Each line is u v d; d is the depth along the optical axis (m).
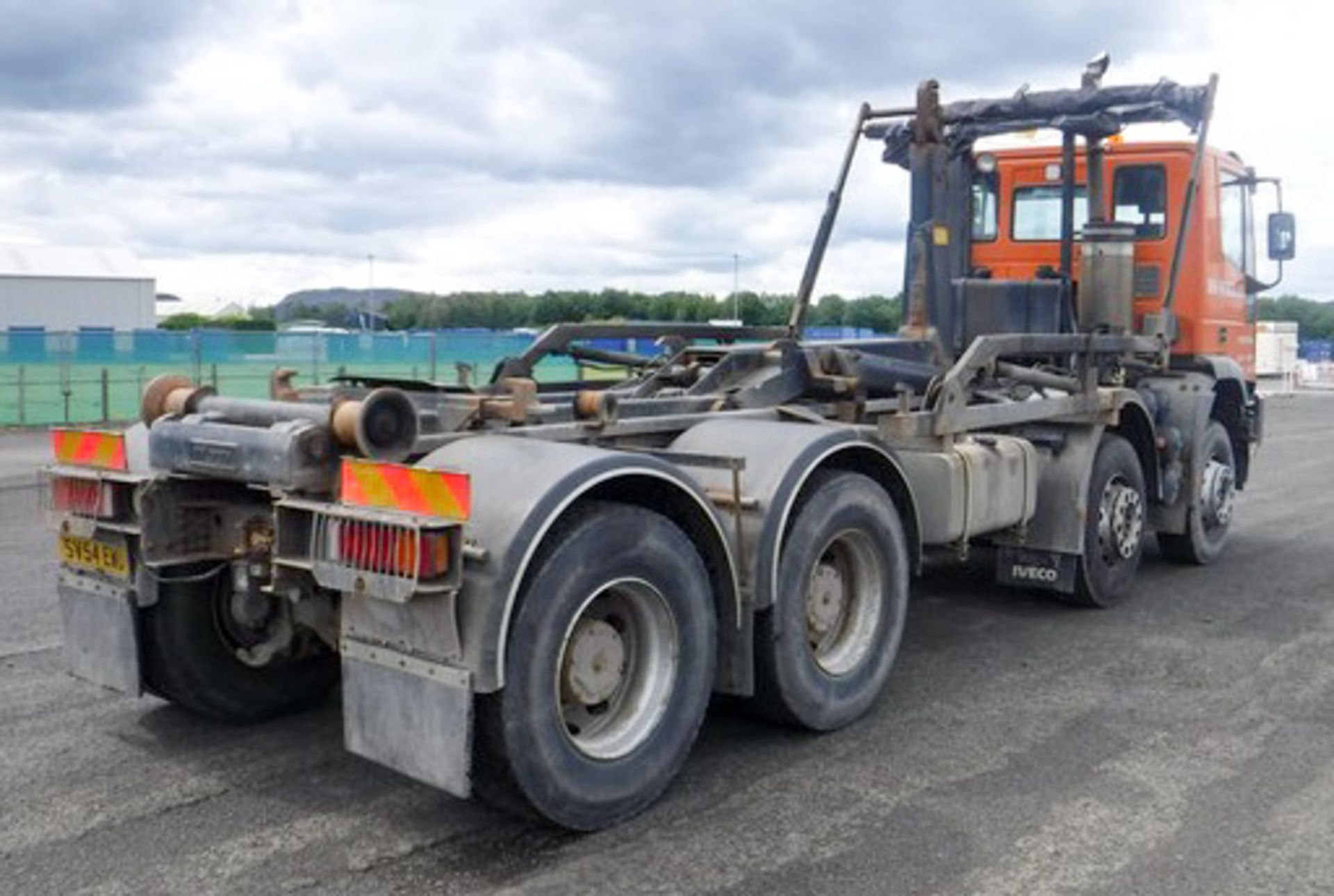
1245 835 4.34
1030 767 5.00
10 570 8.83
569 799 4.21
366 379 5.94
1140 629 7.31
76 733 5.37
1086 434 7.61
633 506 4.45
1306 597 8.23
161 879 3.99
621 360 7.55
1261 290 10.18
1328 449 19.67
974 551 9.71
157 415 5.00
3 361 21.78
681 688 4.59
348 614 4.20
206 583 5.26
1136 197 9.08
